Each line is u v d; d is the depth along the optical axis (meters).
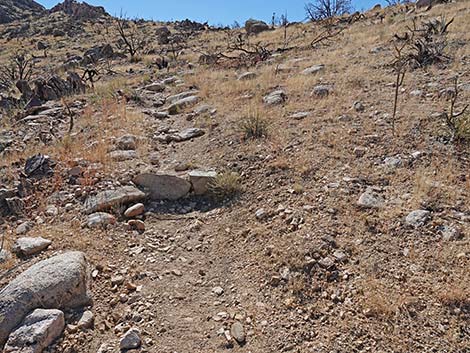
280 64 12.59
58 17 60.97
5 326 3.04
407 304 3.16
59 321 3.12
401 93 7.63
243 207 4.88
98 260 4.04
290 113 7.45
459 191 4.43
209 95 9.85
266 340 3.08
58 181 5.56
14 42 43.66
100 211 4.89
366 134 6.05
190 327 3.26
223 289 3.68
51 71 21.70
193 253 4.24
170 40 31.31
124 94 10.66
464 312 3.05
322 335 3.04
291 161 5.57
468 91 7.01
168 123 8.38
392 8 24.17
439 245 3.71
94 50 28.52
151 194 5.29
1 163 6.37
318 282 3.52
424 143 5.49
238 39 23.48
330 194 4.68
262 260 3.90
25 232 4.59
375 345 2.90
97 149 6.46
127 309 3.45
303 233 4.11
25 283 3.29
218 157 6.15
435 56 9.57
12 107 11.94
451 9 17.17
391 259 3.65
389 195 4.56
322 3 29.64
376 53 11.60
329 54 12.89
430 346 2.84
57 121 8.82
